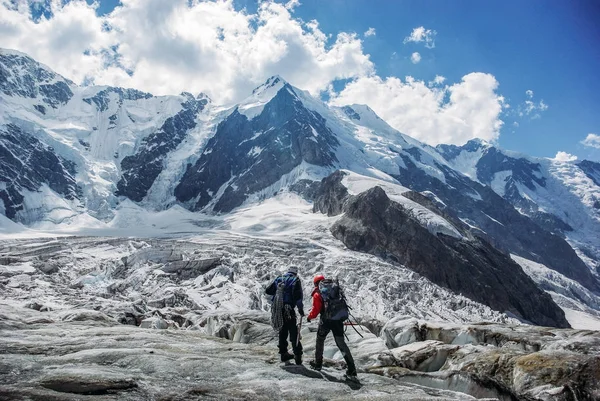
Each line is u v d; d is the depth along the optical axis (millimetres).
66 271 53125
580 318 89312
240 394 6477
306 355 10023
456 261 79125
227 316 15836
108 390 6207
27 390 5859
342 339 8039
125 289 44031
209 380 7180
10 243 84875
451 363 9453
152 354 8328
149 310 25469
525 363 8266
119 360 7863
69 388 6168
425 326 12359
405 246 81062
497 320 55438
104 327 12461
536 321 75312
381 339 11703
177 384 6801
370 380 7902
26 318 13148
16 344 8891
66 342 9383
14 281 40688
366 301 50688
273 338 12680
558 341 10031
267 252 74250
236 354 9102
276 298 8539
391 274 65625
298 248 82062
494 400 6934
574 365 7805
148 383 6672
